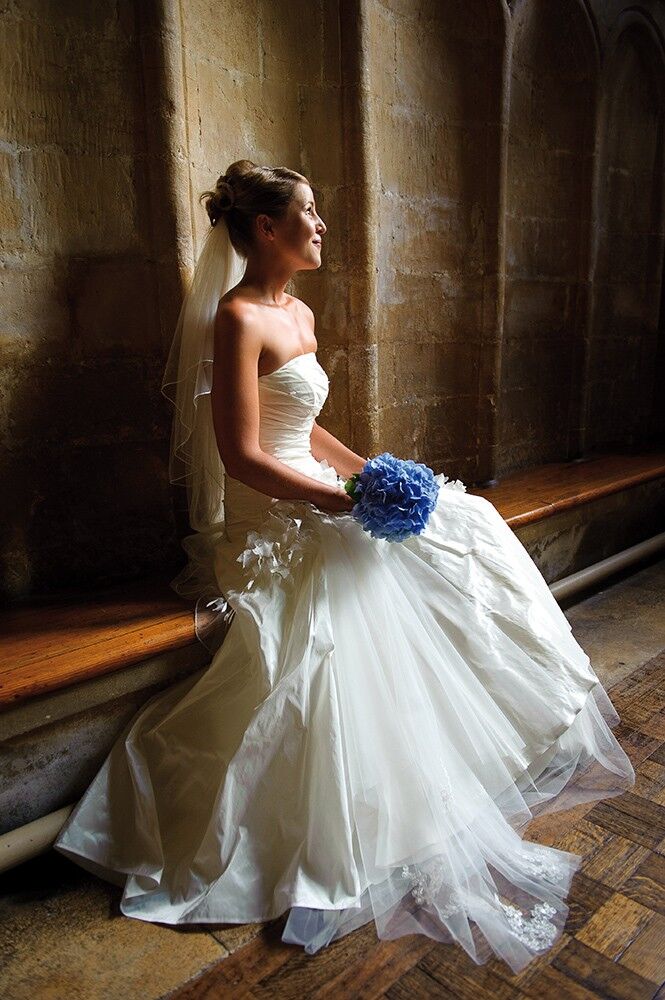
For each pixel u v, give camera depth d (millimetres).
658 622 3332
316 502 2020
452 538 2182
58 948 1647
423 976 1536
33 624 2102
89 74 2162
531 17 3561
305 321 2338
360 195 2803
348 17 2668
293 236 2127
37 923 1724
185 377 2189
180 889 1747
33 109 2105
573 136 3912
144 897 1760
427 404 3475
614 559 3684
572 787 2148
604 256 4324
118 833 1901
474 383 3617
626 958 1564
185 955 1612
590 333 4184
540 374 4070
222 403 2031
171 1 2160
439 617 2043
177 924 1696
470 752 1898
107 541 2459
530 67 3643
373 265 2877
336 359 2977
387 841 1733
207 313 2168
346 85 2727
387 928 1652
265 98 2672
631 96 4180
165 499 2543
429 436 3520
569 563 3658
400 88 3051
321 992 1510
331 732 1736
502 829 1850
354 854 1740
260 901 1715
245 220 2133
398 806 1756
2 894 1826
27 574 2332
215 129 2516
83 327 2291
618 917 1674
